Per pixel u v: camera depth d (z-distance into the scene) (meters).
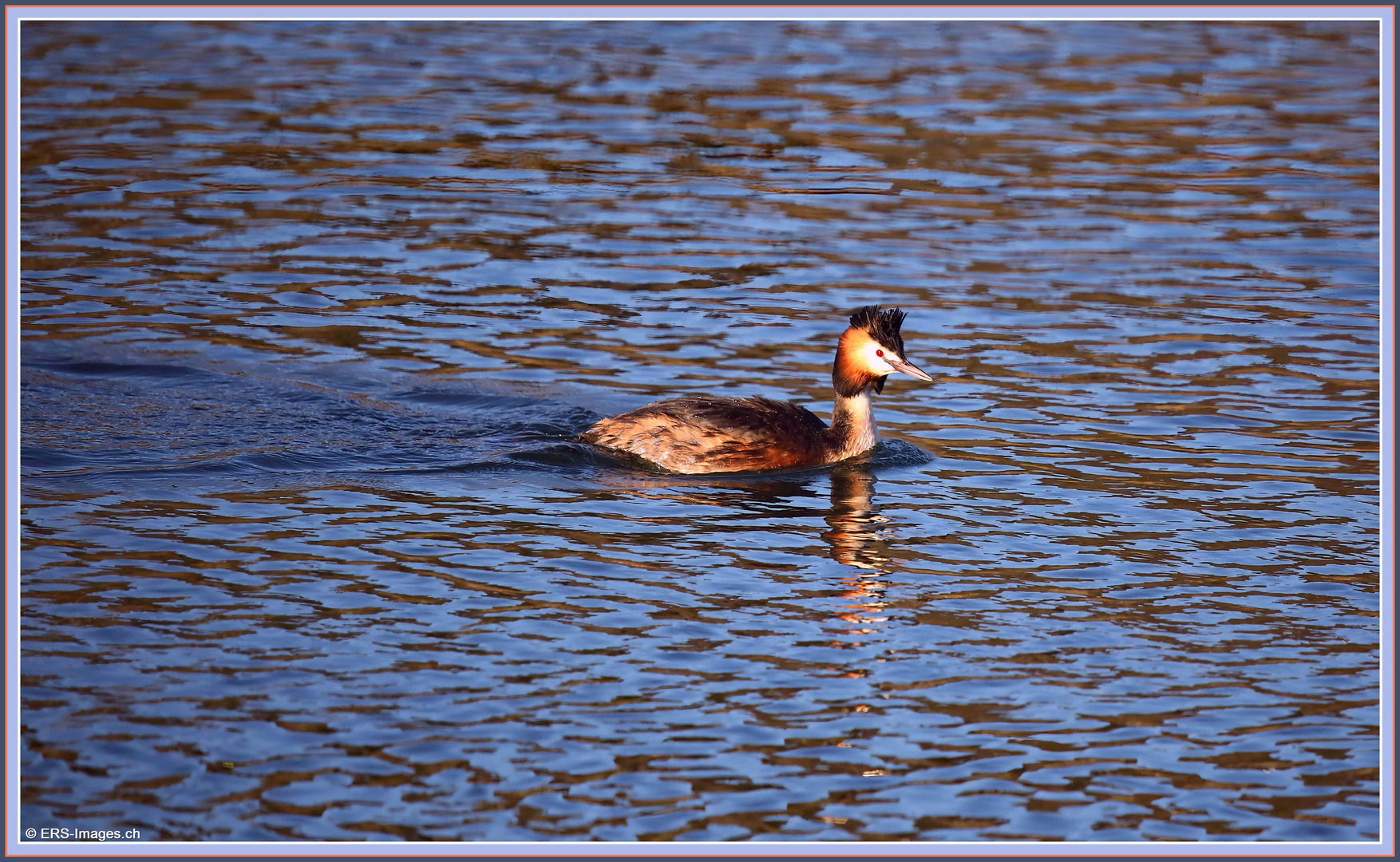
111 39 33.41
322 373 18.03
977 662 11.38
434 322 19.97
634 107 29.97
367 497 14.37
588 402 17.47
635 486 15.20
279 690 10.53
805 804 9.48
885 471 15.84
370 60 32.81
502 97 30.42
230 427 16.11
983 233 23.97
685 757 9.94
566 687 10.75
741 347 19.45
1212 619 12.20
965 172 26.80
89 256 21.59
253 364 18.20
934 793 9.65
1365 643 11.80
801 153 27.62
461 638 11.42
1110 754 10.16
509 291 21.19
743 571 12.95
